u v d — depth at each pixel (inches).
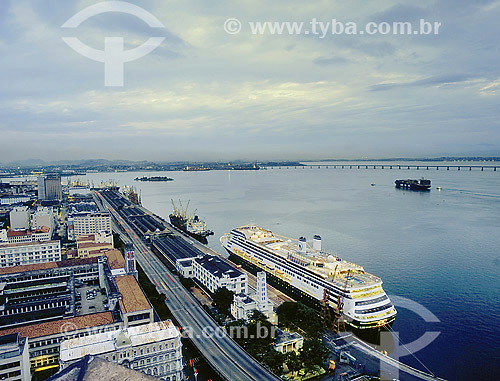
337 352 6712.6
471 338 7214.6
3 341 5152.6
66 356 5002.5
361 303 7628.0
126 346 5236.2
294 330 7401.6
